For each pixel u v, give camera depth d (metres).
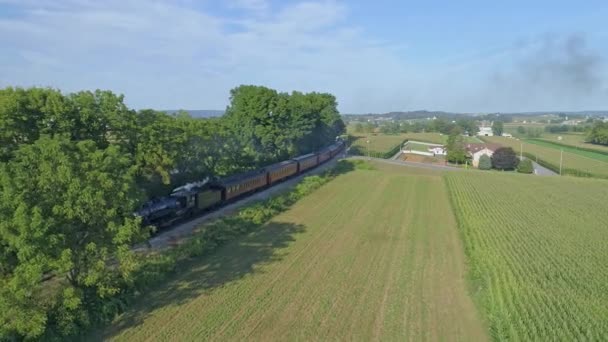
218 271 30.61
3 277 19.91
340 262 33.66
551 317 24.41
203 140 50.38
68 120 34.16
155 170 41.66
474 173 90.12
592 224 47.84
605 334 22.81
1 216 19.22
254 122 76.50
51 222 20.02
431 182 78.12
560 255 36.44
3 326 18.78
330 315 24.62
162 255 31.67
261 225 43.75
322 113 105.56
